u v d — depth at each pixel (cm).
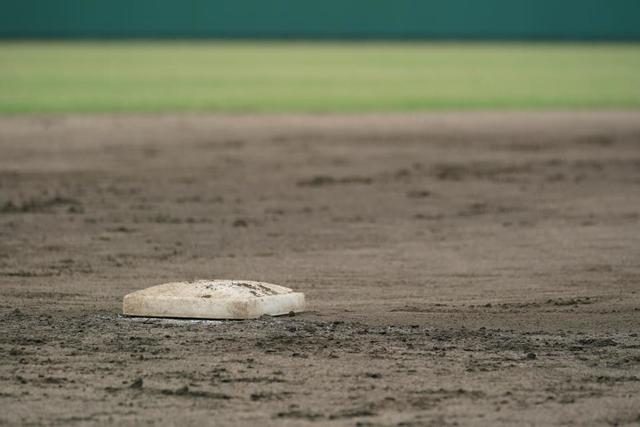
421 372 1917
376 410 1683
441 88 12331
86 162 5828
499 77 14075
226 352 2058
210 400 1738
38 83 12144
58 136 7194
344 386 1820
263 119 8731
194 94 11088
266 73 14312
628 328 2336
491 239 3597
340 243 3522
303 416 1650
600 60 17600
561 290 2791
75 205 4338
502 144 6919
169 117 8788
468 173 5469
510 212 4212
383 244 3503
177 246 3462
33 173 5353
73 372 1914
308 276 2973
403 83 13025
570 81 13512
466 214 4162
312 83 12838
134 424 1611
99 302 2616
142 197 4575
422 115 9225
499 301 2645
